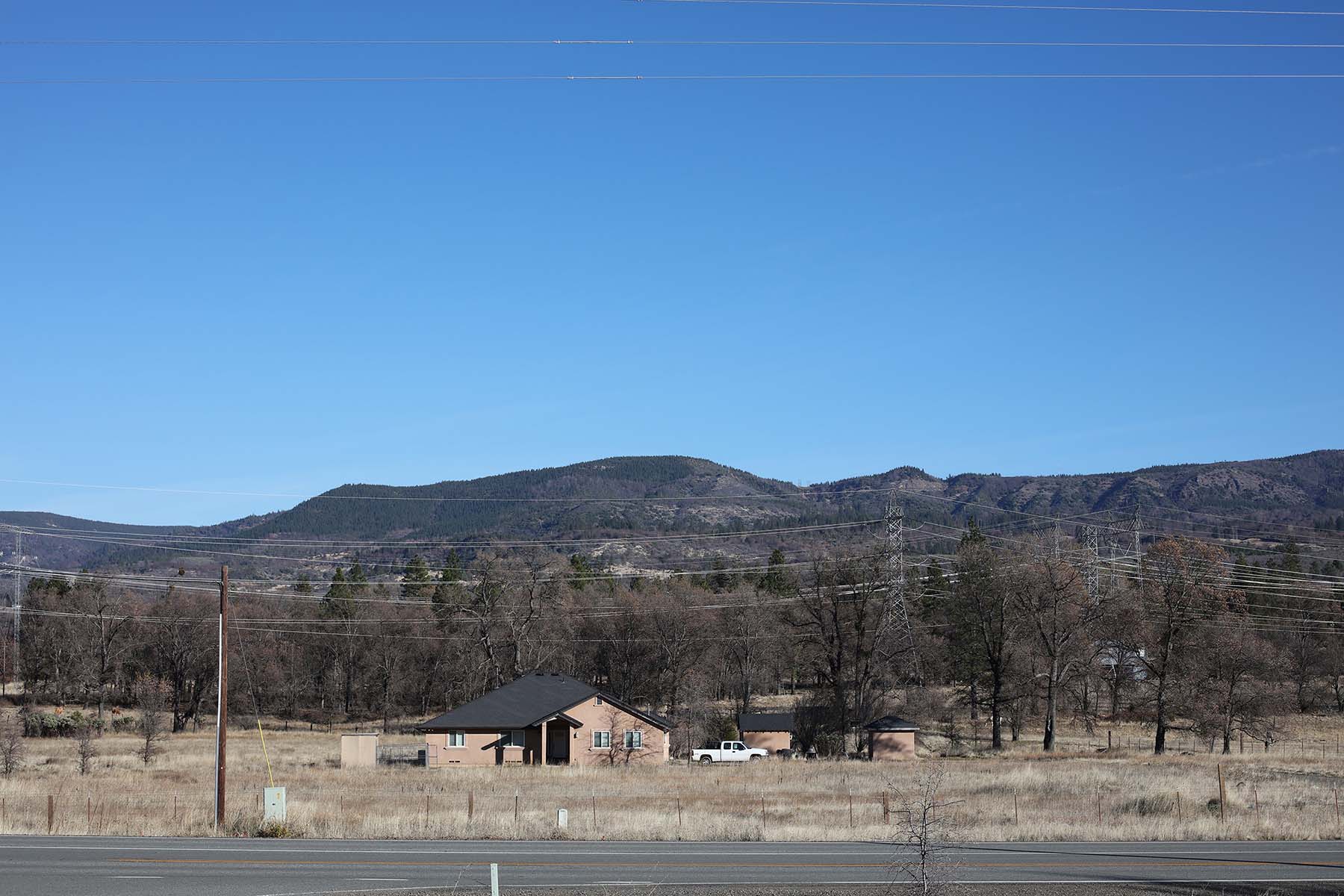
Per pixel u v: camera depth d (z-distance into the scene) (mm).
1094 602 85625
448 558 141875
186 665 104625
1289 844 35062
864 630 86250
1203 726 81312
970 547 89125
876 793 51125
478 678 103188
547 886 24391
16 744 60219
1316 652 109938
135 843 31844
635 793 51250
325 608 123875
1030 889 25047
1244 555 148000
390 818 37281
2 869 26141
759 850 31391
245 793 48344
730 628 106000
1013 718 92938
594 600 117188
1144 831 36844
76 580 113000
